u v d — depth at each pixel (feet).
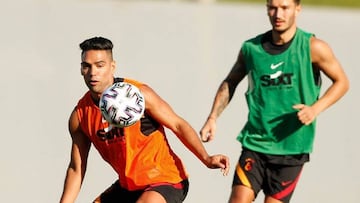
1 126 114.73
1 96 127.34
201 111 125.70
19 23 180.65
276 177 68.64
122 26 186.60
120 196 60.13
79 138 59.57
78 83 137.39
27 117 119.03
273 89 68.13
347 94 137.80
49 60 151.43
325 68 67.62
